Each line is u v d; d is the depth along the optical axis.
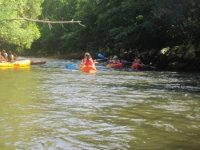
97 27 47.94
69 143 7.34
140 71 27.22
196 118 9.83
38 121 9.22
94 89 15.80
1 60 32.03
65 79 20.25
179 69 29.88
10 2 30.83
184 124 9.10
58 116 9.89
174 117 9.94
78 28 53.41
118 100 12.80
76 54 57.50
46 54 67.50
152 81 19.69
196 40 30.58
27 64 31.75
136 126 8.85
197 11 30.61
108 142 7.45
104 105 11.74
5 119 9.38
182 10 30.80
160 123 9.20
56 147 7.06
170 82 19.30
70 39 57.03
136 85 17.61
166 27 33.69
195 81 20.02
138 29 34.19
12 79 19.78
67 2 61.41
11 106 11.24
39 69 28.16
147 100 12.88
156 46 35.97
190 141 7.58
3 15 29.88
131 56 39.06
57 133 8.09
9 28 31.77
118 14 37.03
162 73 25.56
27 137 7.73
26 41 34.56
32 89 15.51
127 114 10.31
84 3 51.47
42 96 13.50
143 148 7.07
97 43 50.75
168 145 7.29
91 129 8.51
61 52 63.59
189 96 13.96
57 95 13.83
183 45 31.94
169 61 31.52
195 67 28.98
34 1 38.50
